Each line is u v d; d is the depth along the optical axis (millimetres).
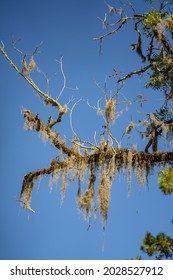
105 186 9594
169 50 11695
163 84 11633
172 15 11734
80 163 10078
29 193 10562
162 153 10023
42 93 10422
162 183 10258
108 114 9859
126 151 10000
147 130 10305
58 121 10336
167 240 10391
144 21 12195
